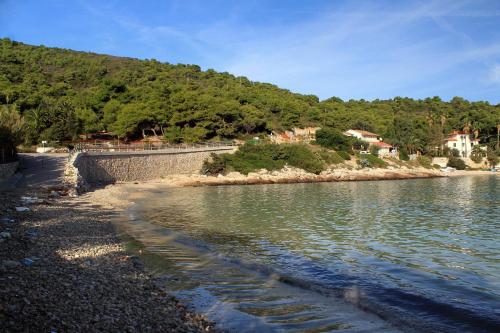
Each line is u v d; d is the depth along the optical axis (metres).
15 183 38.44
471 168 127.81
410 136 130.50
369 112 165.50
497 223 31.55
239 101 124.44
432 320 12.61
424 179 94.00
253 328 11.58
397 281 16.56
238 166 79.62
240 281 15.90
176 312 12.02
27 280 12.69
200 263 18.28
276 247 22.06
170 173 71.44
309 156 91.06
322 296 14.50
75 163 47.66
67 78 131.38
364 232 27.22
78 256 17.14
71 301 11.39
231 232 26.09
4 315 9.55
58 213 28.11
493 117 151.12
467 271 18.25
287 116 127.38
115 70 156.75
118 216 30.25
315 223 30.38
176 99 98.69
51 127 74.81
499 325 12.33
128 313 11.23
